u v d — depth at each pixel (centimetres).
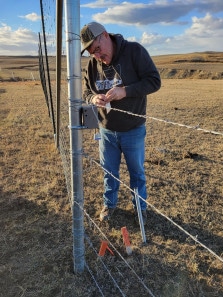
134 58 275
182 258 301
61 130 661
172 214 377
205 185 459
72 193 247
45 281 274
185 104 1266
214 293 260
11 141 700
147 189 444
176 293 260
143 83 273
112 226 353
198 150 627
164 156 589
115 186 350
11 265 294
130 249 304
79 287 267
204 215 376
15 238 333
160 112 1082
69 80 215
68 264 293
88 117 221
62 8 201
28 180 480
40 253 309
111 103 296
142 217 347
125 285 270
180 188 450
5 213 384
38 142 688
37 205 400
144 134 324
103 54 270
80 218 255
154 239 329
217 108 1151
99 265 290
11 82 3023
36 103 1314
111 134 319
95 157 599
